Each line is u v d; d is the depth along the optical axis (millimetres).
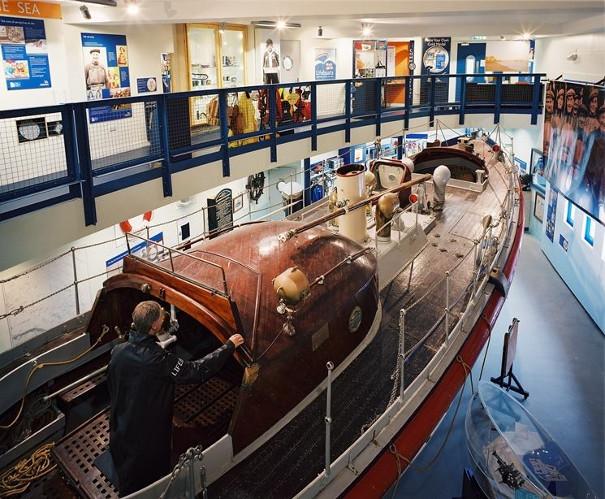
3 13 6719
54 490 3213
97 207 5703
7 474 3348
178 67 10523
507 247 6777
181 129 6922
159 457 2916
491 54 17719
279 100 10602
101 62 8352
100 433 3480
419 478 5758
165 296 3283
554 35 13961
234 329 3082
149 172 6477
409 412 3688
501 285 5676
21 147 6879
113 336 4098
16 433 3697
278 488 3027
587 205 9016
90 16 7582
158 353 2842
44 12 7293
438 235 6707
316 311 3609
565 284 11164
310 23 12617
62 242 5355
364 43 15977
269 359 3209
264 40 12820
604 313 8852
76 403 3895
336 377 3895
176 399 3727
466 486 5422
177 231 10000
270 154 8844
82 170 5426
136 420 2836
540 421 6746
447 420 6660
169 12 7785
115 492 3031
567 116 10148
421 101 14070
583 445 6336
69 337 4426
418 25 13953
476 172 8711
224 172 7820
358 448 3268
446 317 4234
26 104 7176
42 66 7363
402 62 17531
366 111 11453
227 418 3578
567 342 8719
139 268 3504
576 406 7055
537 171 14281
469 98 13555
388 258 5254
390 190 5340
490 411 5543
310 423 3477
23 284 7152
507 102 13438
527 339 8812
